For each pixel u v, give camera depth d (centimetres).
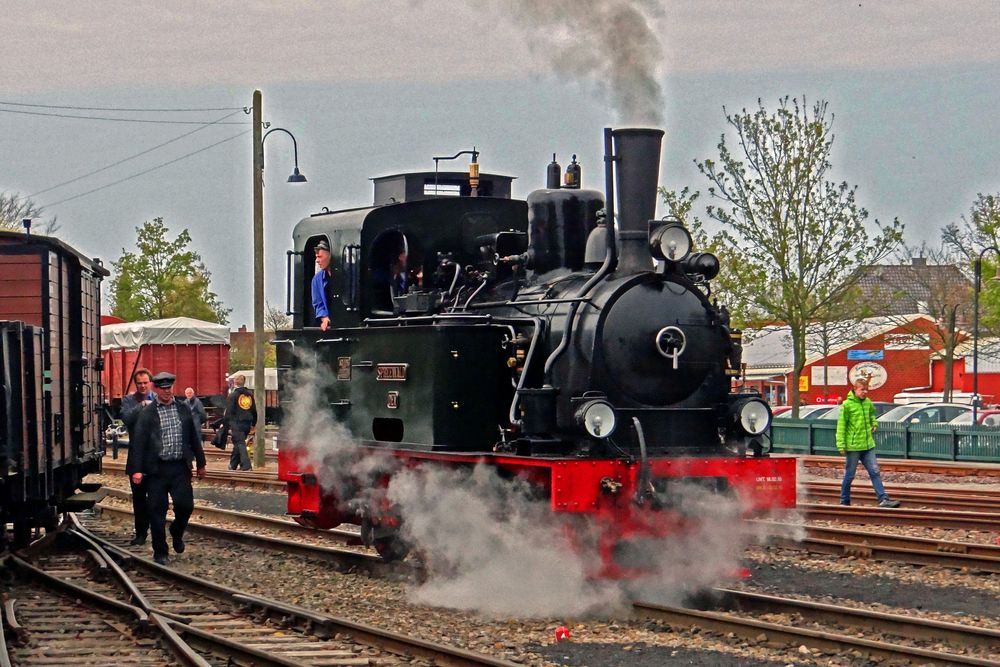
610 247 1107
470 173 1330
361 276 1252
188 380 3600
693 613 942
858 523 1605
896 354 5878
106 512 1845
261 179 2709
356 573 1245
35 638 915
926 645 870
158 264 4747
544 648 890
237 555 1388
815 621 950
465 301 1222
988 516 1523
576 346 1084
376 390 1219
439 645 845
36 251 1401
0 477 1166
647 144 1108
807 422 2931
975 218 4597
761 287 3256
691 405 1114
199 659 801
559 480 1007
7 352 1189
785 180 3238
